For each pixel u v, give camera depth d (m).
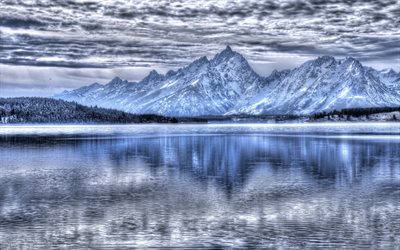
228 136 182.25
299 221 39.16
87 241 34.59
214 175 65.81
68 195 50.94
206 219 40.12
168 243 34.03
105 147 122.44
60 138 168.75
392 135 170.38
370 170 69.81
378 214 41.19
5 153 104.69
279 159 87.31
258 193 51.25
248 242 34.00
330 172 68.06
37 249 32.97
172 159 88.88
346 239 34.31
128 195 50.72
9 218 40.84
